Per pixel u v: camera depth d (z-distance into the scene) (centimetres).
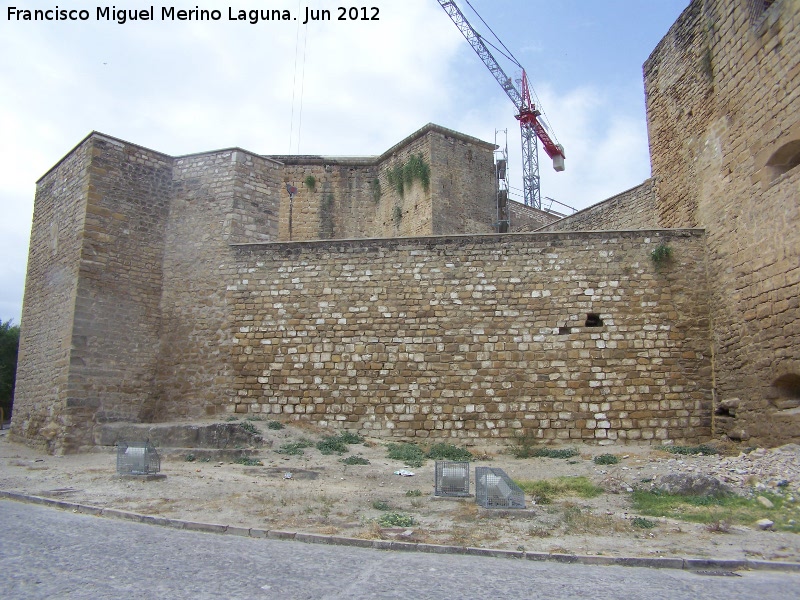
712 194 1638
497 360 1625
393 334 1680
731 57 1562
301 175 3017
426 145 2831
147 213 1886
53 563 664
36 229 2041
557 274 1658
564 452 1480
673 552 762
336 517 918
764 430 1370
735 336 1494
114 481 1177
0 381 4412
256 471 1269
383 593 590
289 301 1758
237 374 1742
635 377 1578
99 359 1711
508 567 704
